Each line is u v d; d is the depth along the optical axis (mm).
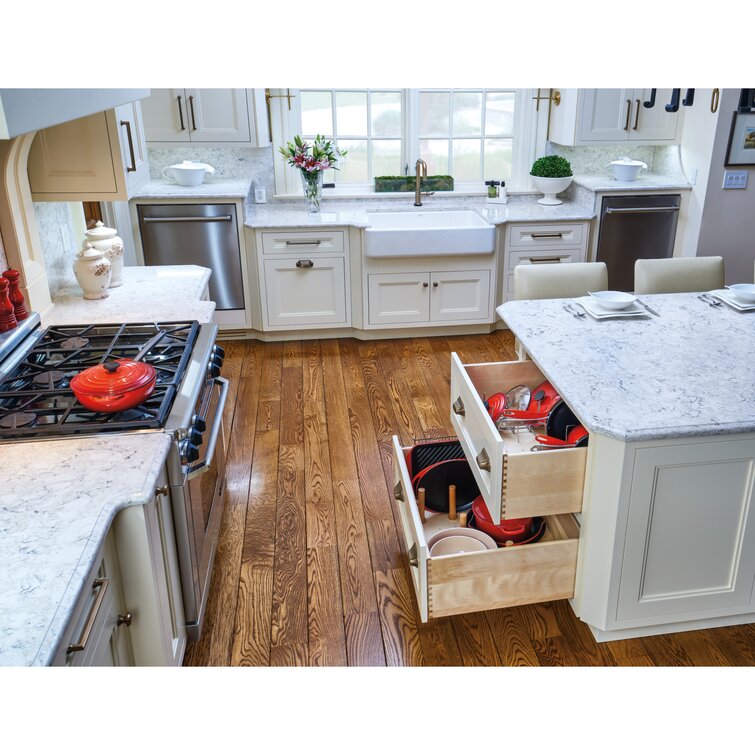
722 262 3344
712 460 1935
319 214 4699
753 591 2148
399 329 4777
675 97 3361
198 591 2174
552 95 4914
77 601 1272
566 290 3207
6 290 2250
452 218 4910
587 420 1902
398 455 2496
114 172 2773
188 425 1877
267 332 4770
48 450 1745
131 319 2645
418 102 4891
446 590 2078
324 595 2434
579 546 2096
